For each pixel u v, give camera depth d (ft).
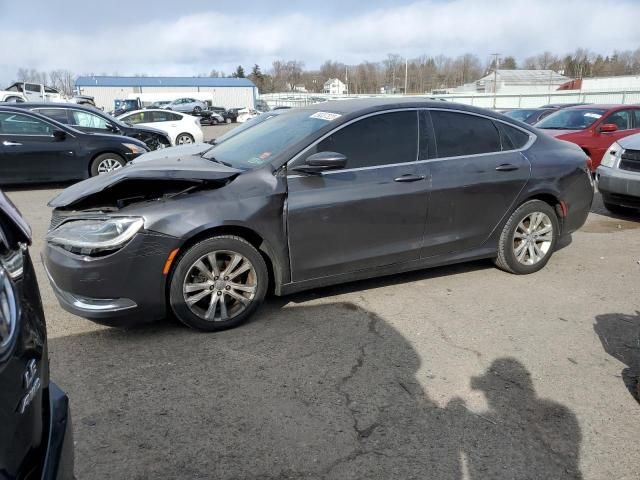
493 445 8.61
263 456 8.29
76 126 35.12
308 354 11.36
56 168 31.37
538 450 8.52
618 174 23.02
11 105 31.83
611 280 16.06
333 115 13.61
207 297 12.27
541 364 11.09
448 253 14.89
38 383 5.08
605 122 34.14
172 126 62.44
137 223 11.05
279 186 12.30
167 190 12.15
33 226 22.49
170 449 8.41
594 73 318.45
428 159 14.17
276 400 9.73
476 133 15.12
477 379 10.50
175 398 9.75
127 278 11.12
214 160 14.30
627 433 8.96
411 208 13.80
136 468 7.98
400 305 13.97
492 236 15.49
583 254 18.81
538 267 16.46
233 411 9.39
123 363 10.93
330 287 15.10
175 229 11.27
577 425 9.14
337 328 12.57
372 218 13.33
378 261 13.79
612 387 10.28
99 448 8.39
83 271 10.98
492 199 15.06
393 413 9.39
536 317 13.35
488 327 12.76
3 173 30.22
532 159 15.65
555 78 264.11
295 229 12.48
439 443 8.64
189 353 11.35
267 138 14.10
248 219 11.87
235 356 11.24
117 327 12.52
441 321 13.05
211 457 8.25
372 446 8.55
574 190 16.40
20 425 4.59
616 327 12.84
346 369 10.80
